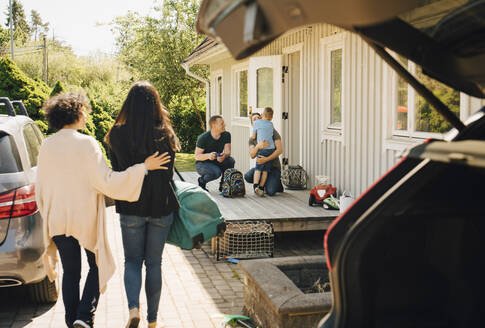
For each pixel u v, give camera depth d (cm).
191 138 2688
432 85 238
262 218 680
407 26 188
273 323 373
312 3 144
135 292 383
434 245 216
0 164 449
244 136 1341
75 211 379
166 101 2655
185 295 524
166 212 391
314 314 360
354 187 758
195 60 1516
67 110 383
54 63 5619
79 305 391
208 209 418
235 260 642
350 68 758
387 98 664
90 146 381
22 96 1507
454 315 218
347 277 208
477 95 231
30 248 445
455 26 187
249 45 155
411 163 218
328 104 858
